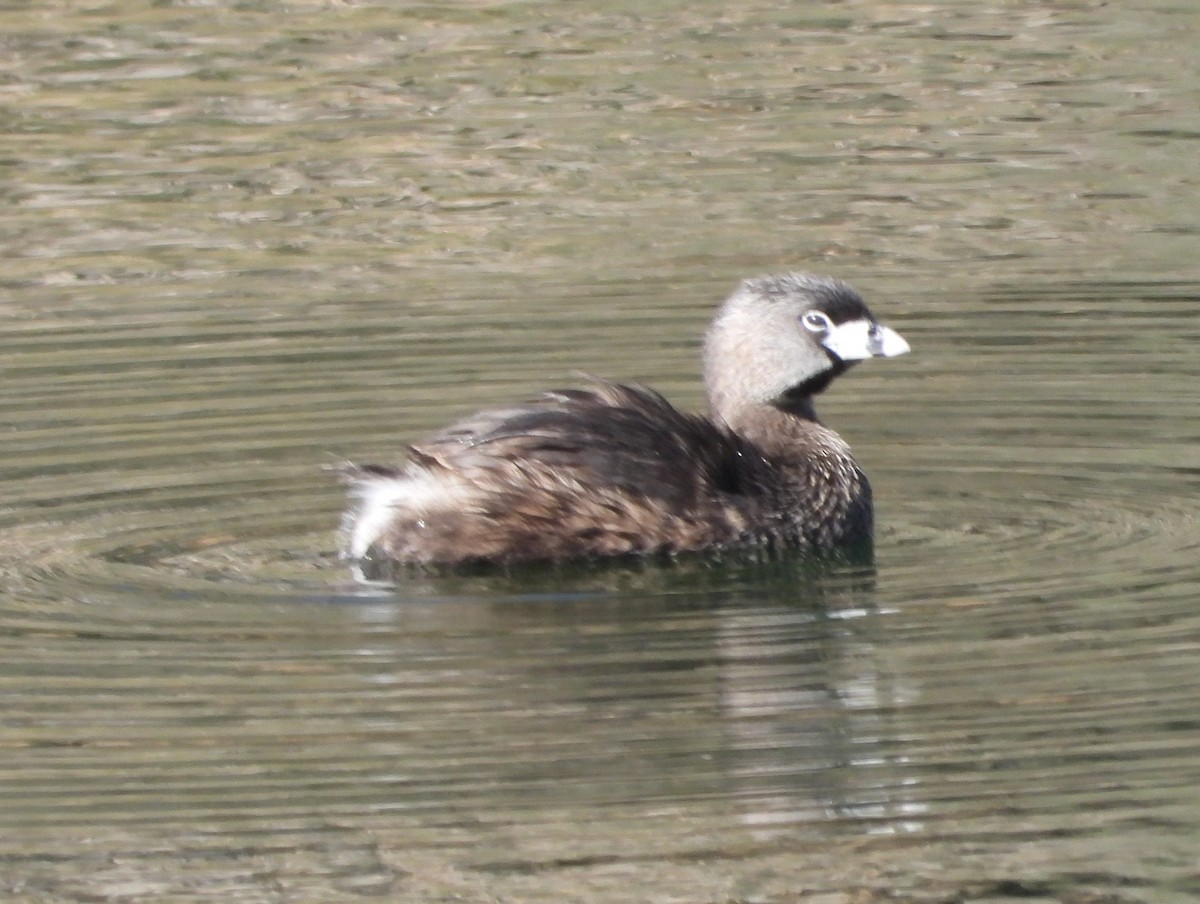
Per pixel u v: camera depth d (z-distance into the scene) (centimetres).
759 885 880
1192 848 898
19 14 2544
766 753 985
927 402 1536
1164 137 2162
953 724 1009
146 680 1072
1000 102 2267
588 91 2328
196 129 2253
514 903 867
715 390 1377
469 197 2080
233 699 1048
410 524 1247
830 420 1505
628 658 1098
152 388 1598
